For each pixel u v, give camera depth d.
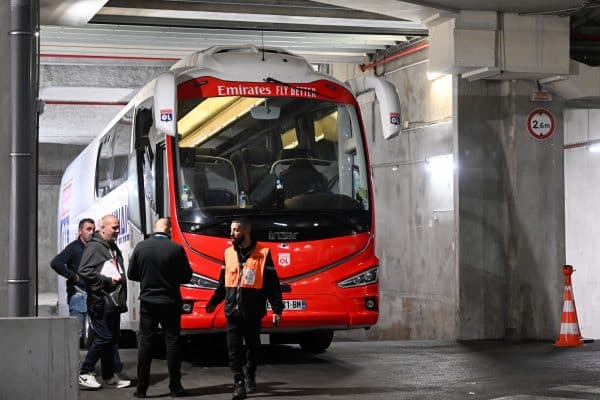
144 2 18.17
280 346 17.77
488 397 11.10
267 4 18.75
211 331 13.67
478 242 18.81
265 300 11.48
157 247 11.50
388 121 14.59
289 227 13.94
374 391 11.68
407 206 21.16
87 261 12.16
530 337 18.77
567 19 18.00
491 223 18.89
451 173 19.16
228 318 11.32
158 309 11.45
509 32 17.72
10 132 11.65
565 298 17.58
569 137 25.50
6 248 11.55
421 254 20.48
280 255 13.83
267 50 15.27
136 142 15.38
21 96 11.36
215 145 14.01
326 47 21.80
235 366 11.23
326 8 19.06
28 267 11.27
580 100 19.08
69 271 13.36
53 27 19.39
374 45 21.64
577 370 13.69
